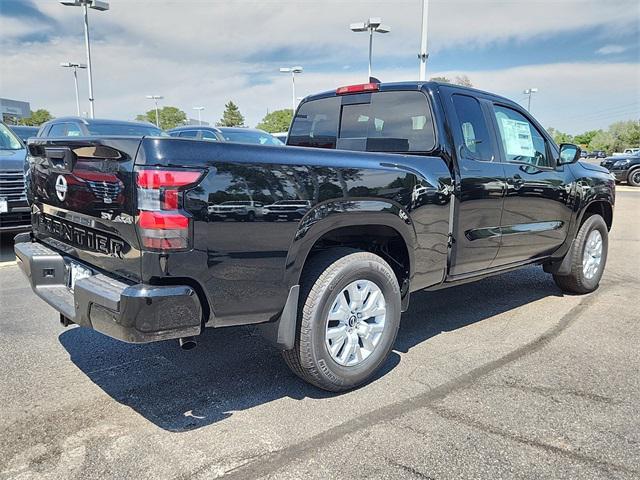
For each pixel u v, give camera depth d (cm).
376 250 349
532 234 444
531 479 228
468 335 412
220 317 255
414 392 312
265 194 256
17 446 252
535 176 437
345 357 307
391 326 327
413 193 328
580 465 238
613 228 1010
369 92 415
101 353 367
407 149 382
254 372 338
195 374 335
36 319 437
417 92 379
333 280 290
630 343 394
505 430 268
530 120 454
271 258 263
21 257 327
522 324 439
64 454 245
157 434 263
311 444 255
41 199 323
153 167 226
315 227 278
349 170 292
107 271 264
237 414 284
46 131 1030
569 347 385
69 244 299
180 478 228
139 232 232
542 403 298
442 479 228
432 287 379
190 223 233
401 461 241
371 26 2388
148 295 229
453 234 367
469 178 371
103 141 247
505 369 345
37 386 315
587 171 516
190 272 237
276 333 282
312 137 465
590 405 295
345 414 285
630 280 598
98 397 303
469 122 388
